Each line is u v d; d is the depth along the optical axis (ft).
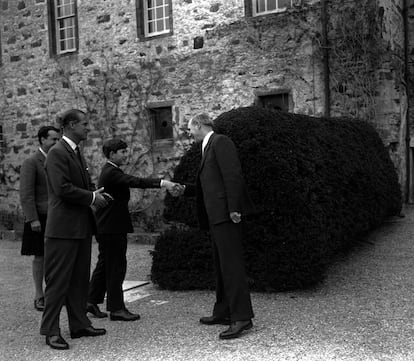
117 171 15.75
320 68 31.94
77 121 14.58
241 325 14.23
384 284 19.13
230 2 34.37
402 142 33.60
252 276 18.84
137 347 13.82
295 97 32.60
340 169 22.08
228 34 34.42
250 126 18.97
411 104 36.14
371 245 25.40
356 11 31.60
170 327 15.40
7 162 43.98
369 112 31.81
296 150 19.02
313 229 18.30
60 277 14.05
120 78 38.45
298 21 32.42
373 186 25.76
